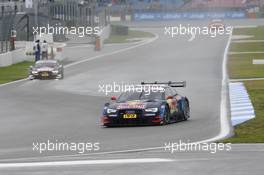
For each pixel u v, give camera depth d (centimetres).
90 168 3938
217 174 3584
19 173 3828
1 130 6888
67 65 18938
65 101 10056
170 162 4091
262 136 5619
